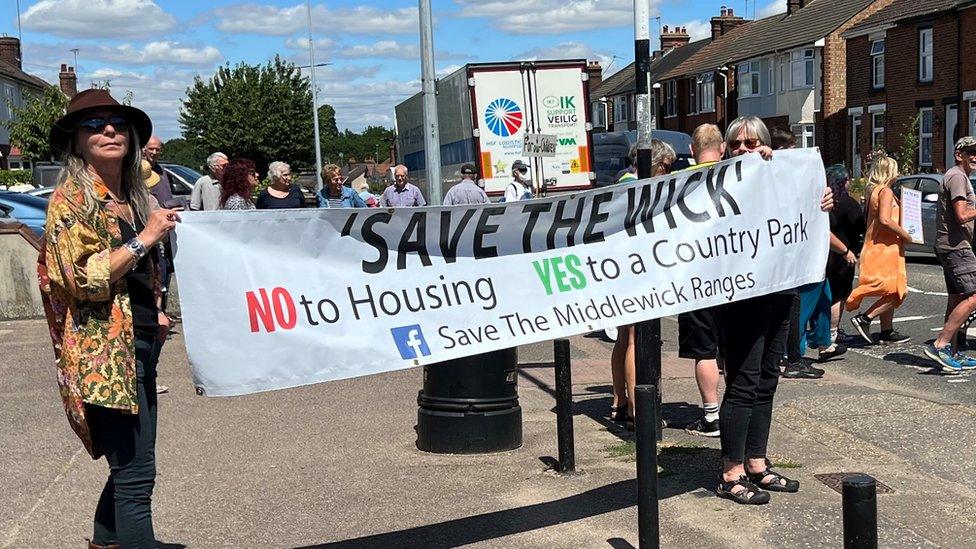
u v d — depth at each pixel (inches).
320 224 159.3
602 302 182.1
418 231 166.6
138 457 145.9
